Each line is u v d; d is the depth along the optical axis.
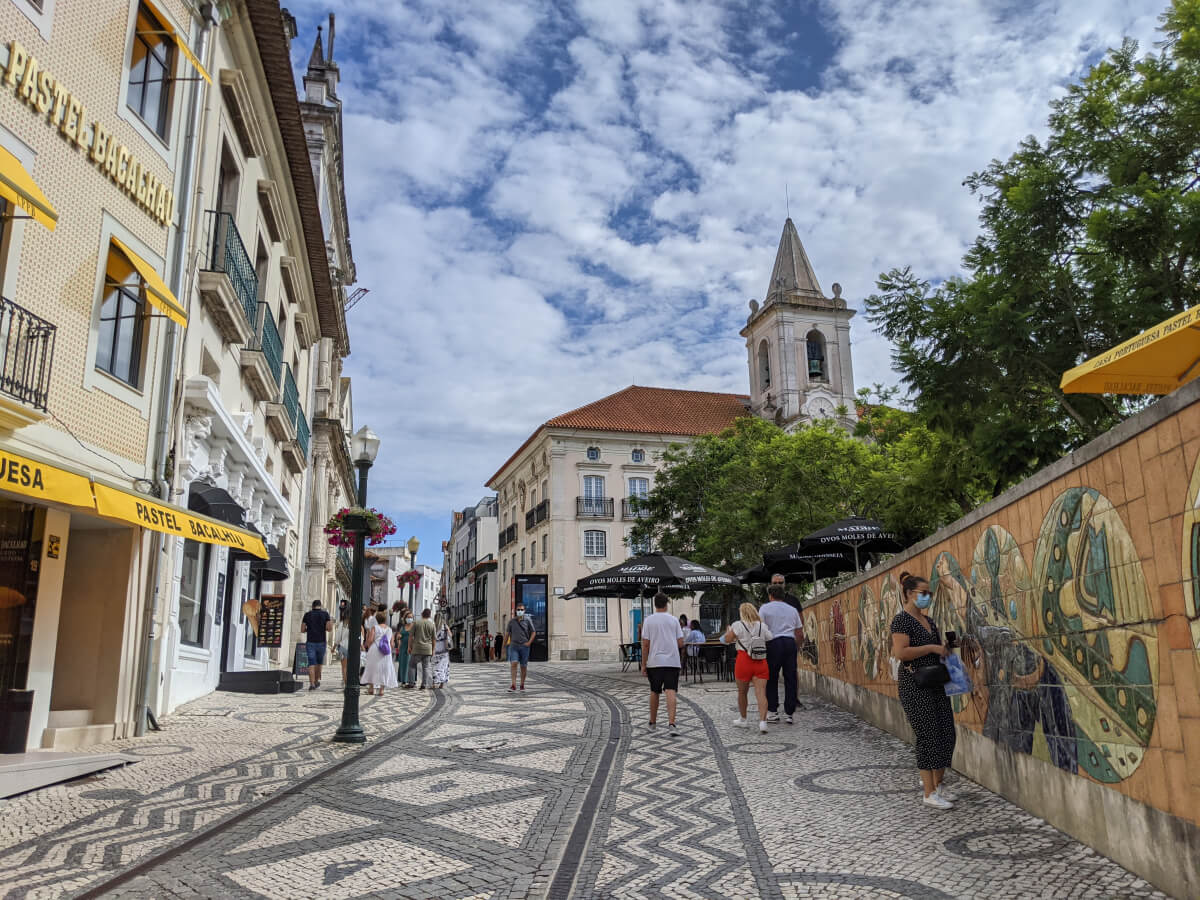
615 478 45.03
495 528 68.44
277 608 17.86
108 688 9.43
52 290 8.48
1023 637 5.54
